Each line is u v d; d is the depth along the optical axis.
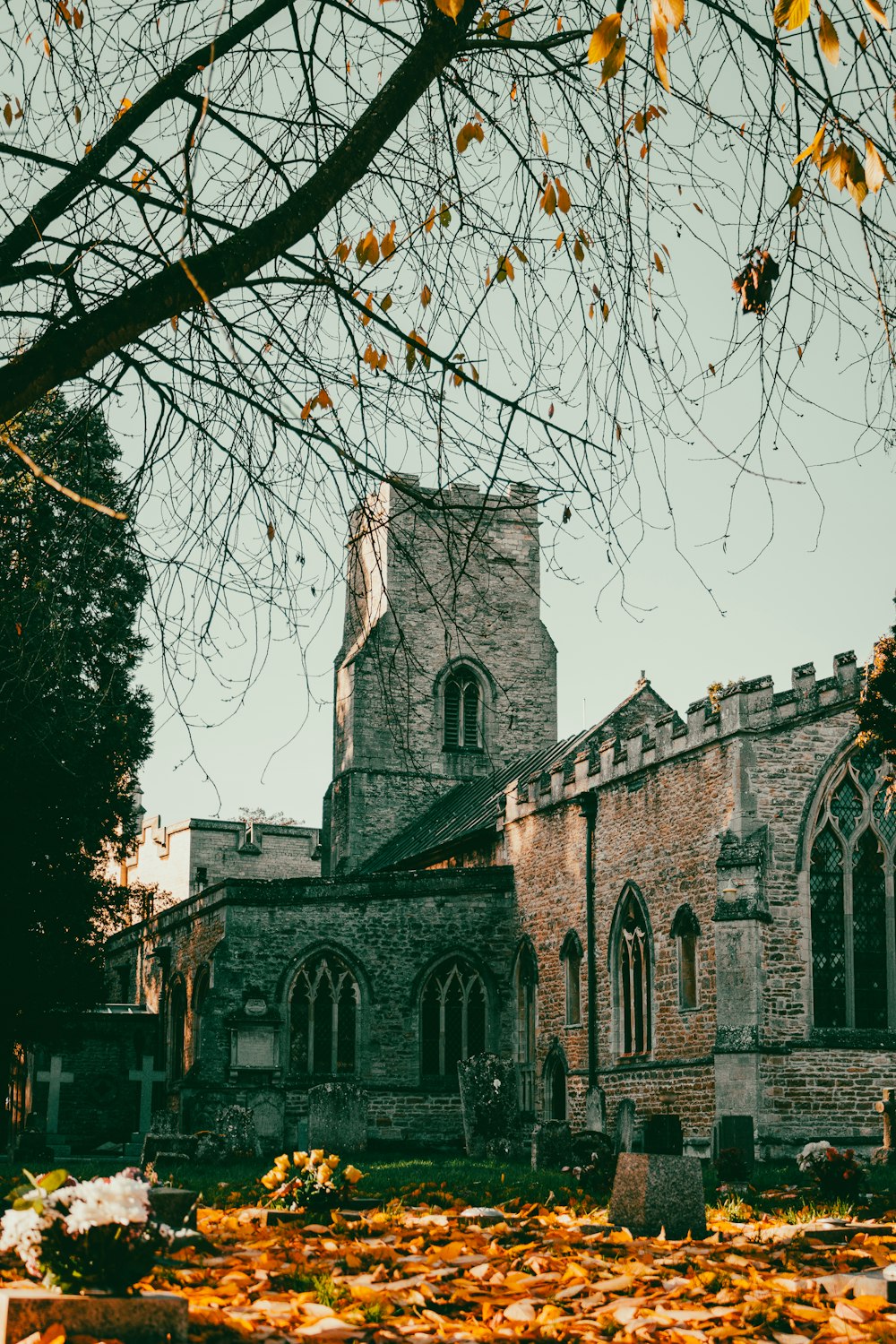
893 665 26.64
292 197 7.65
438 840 48.75
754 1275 10.32
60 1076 36.94
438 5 6.75
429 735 55.84
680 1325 8.80
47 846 29.19
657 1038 34.00
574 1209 16.27
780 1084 30.64
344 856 55.59
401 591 55.28
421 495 8.77
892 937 31.59
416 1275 10.67
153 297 7.41
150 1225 7.93
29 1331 7.32
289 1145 35.72
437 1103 39.88
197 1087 38.19
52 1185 7.82
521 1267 10.93
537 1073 39.41
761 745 32.03
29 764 26.27
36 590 8.66
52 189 7.78
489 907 41.44
